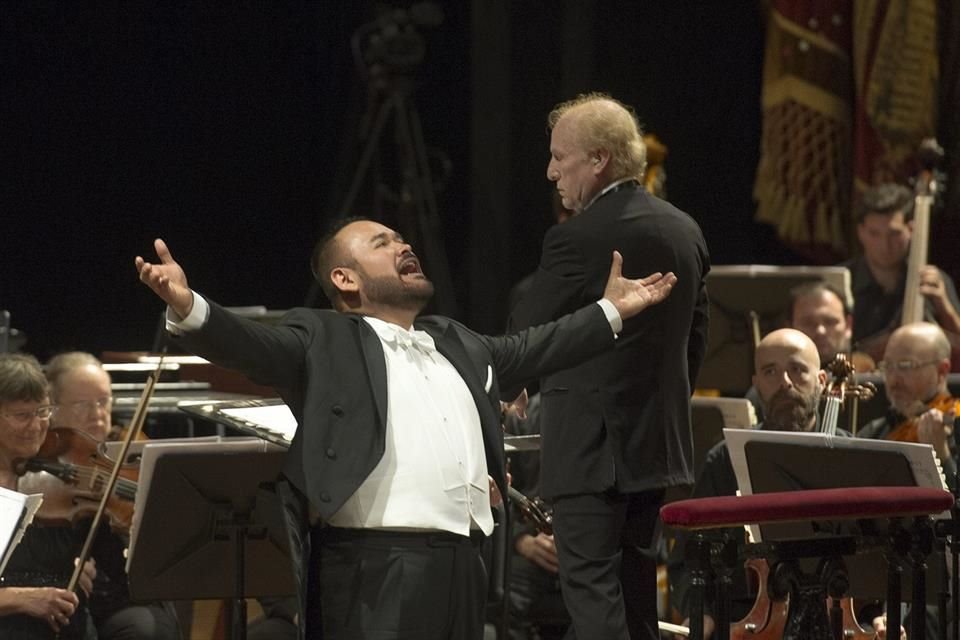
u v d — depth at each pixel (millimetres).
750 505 13039
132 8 33656
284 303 34500
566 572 15547
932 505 13859
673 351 15742
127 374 25500
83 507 18016
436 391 13547
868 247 26594
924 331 20766
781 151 31000
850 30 30703
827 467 15766
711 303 24594
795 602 13594
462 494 13328
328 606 13164
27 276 33531
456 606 13312
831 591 13648
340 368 13242
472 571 13430
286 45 34188
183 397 22609
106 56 33625
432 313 31359
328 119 34281
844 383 19141
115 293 33875
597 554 15453
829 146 30812
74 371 19406
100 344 33781
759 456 16219
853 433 20891
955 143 30188
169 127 34000
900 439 20188
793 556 13438
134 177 33906
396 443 13180
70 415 19297
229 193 34281
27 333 33531
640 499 15844
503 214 32250
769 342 19375
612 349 15039
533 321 15531
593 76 32094
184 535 16172
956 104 30141
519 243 32375
